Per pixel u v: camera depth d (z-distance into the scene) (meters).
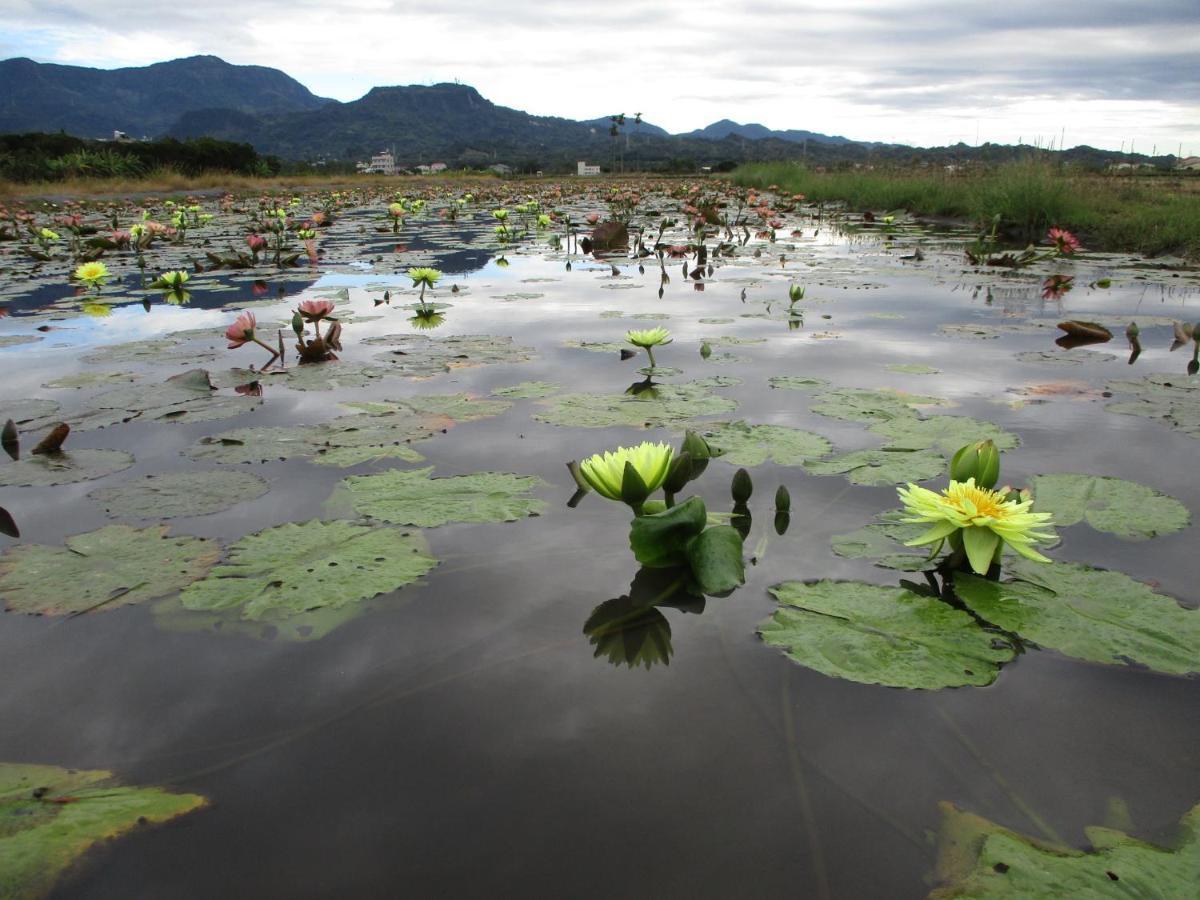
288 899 0.79
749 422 2.29
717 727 1.04
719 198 14.92
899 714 1.06
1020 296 4.75
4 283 5.75
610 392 2.63
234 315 4.34
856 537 1.56
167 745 1.02
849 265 6.43
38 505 1.77
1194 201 7.54
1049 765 0.96
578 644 1.23
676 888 0.79
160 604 1.36
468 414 2.41
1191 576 1.38
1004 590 1.34
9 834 0.87
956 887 0.79
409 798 0.93
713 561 1.40
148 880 0.81
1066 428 2.21
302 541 1.56
